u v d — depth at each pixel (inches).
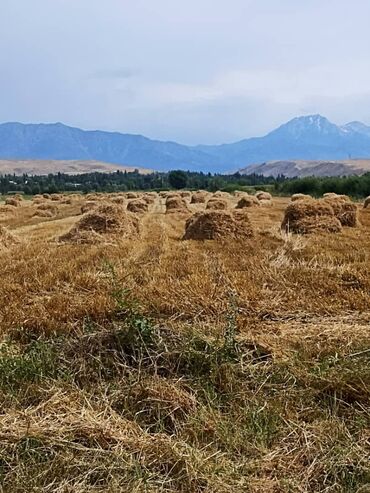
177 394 194.5
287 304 295.6
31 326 259.6
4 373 204.4
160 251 521.0
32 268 418.9
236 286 324.2
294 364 214.8
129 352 228.7
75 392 195.8
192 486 151.3
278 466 159.6
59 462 159.0
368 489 148.6
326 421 179.5
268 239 622.8
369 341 233.8
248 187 3316.9
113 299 276.2
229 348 221.8
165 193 2578.7
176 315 273.3
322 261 431.8
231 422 181.5
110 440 169.6
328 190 2370.8
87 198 2095.2
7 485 149.3
